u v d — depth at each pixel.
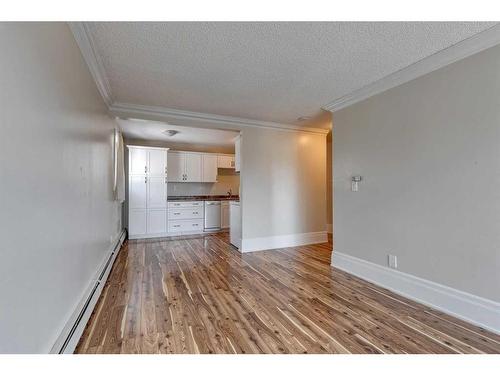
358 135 3.02
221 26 1.75
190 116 3.80
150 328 1.86
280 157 4.55
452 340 1.72
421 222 2.31
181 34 1.85
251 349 1.62
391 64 2.29
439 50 2.05
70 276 1.65
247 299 2.37
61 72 1.48
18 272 1.01
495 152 1.82
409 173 2.42
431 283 2.22
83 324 1.80
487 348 1.63
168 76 2.54
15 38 0.98
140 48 2.03
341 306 2.23
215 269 3.26
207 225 5.93
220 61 2.24
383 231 2.69
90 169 2.21
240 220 4.29
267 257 3.86
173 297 2.40
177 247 4.48
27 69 1.07
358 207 3.02
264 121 4.27
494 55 1.83
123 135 5.13
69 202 1.62
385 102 2.68
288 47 2.02
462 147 2.01
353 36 1.87
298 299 2.38
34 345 1.14
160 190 5.42
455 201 2.05
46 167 1.26
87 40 1.87
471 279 1.95
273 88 2.85
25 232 1.06
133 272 3.13
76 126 1.78
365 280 2.87
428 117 2.26
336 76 2.54
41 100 1.20
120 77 2.55
